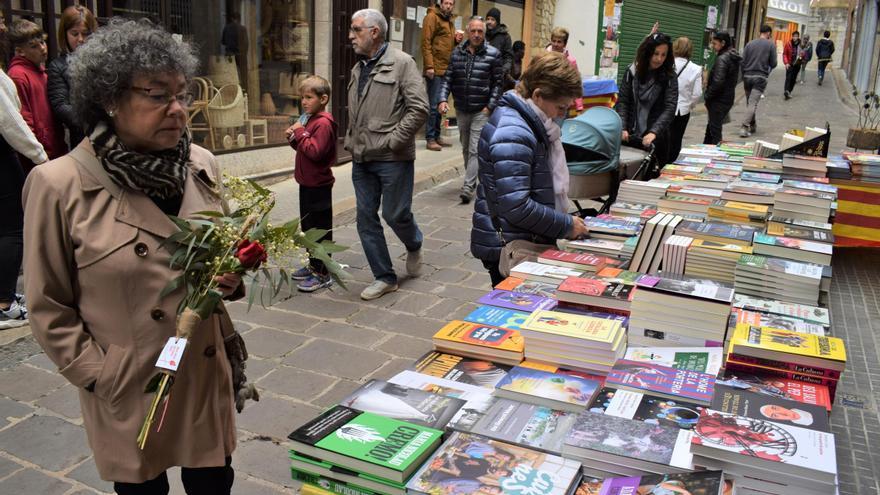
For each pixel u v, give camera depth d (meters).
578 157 4.50
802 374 2.05
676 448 1.64
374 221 4.92
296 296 4.90
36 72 4.59
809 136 5.59
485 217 3.40
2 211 4.07
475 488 1.54
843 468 2.75
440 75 9.58
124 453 1.81
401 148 4.70
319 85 4.77
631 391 1.98
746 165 5.18
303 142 4.75
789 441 1.56
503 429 1.80
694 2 18.73
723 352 2.25
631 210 4.03
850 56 31.48
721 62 9.97
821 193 4.02
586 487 1.60
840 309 4.67
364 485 1.62
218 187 1.93
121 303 1.74
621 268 3.13
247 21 7.55
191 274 1.73
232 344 2.04
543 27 14.43
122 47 1.60
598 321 2.28
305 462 1.69
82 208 1.70
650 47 5.92
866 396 3.39
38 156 4.00
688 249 3.03
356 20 4.56
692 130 14.42
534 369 2.13
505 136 3.04
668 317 2.33
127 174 1.69
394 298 4.94
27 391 3.55
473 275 5.48
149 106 1.64
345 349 4.11
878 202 5.39
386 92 4.61
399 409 1.89
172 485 2.84
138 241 1.73
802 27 42.84
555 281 2.90
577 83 3.04
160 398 1.68
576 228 3.27
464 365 2.24
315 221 4.96
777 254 3.08
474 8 11.66
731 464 1.52
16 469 2.93
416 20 10.22
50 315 1.70
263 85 7.95
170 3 6.57
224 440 1.98
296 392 3.60
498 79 7.51
